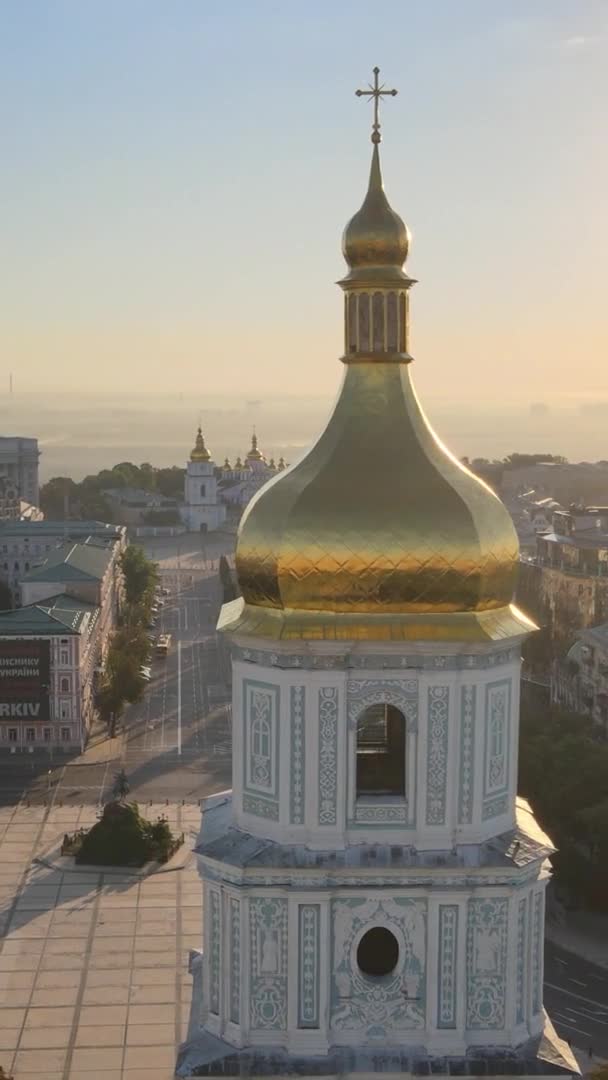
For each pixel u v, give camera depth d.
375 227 48.44
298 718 46.72
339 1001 47.34
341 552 45.72
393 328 48.53
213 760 190.88
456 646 46.06
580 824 140.12
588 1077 100.19
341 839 46.84
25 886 138.25
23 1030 108.12
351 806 46.94
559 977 120.88
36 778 181.88
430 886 46.66
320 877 46.47
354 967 47.22
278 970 47.25
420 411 48.50
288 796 46.94
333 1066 46.38
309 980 47.03
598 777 143.25
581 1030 110.69
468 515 46.09
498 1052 47.00
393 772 49.69
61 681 196.00
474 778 47.03
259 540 46.88
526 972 48.12
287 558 46.12
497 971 47.41
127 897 135.50
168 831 148.38
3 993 114.19
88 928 127.75
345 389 48.53
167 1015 111.12
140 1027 109.06
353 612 46.53
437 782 46.97
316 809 46.84
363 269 48.81
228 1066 46.28
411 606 46.41
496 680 47.47
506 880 46.72
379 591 46.06
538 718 171.75
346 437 47.41
